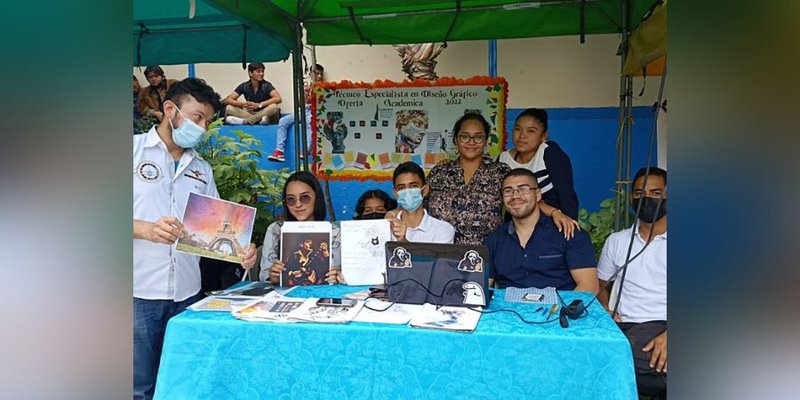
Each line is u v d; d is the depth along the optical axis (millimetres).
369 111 4109
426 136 4059
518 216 2725
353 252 2381
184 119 2355
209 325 1828
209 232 2174
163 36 3643
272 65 4738
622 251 2695
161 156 2387
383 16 3543
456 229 3447
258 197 3709
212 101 2418
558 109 4445
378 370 1737
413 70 4582
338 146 4156
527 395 1662
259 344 1803
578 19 3430
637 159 4285
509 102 4496
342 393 1761
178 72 4863
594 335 1661
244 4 3166
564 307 1881
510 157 3738
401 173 2971
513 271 2770
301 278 2352
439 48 4547
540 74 4461
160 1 3246
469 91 4004
